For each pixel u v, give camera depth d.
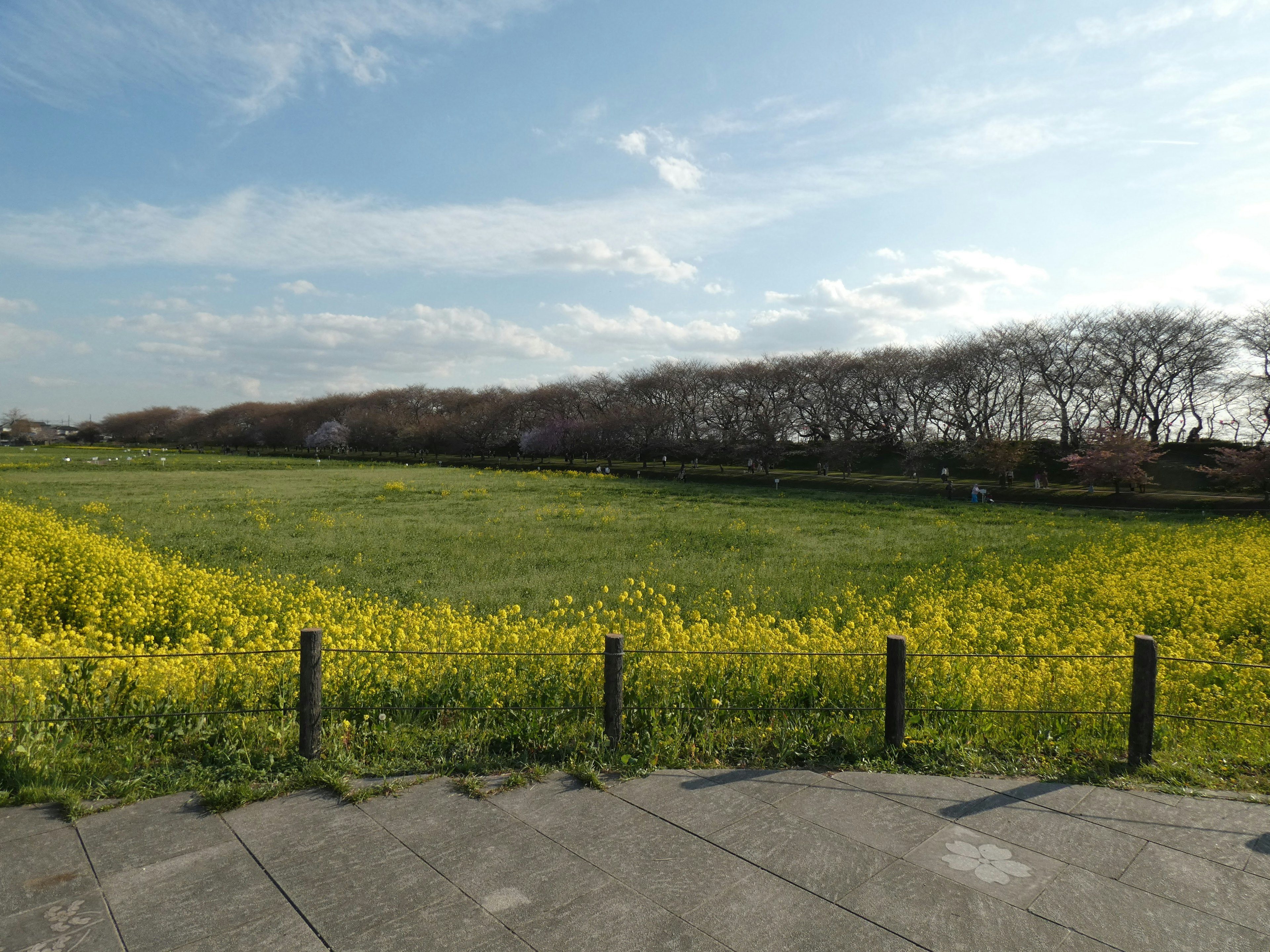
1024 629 11.16
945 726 6.80
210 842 4.75
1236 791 5.68
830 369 70.81
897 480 58.06
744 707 7.04
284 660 7.56
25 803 5.15
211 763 5.81
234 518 27.56
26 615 11.34
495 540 22.59
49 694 6.59
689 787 5.64
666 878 4.41
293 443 127.12
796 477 61.12
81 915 3.99
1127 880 4.44
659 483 56.03
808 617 12.73
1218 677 8.88
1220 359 53.50
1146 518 35.50
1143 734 5.97
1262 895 4.30
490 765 5.88
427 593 14.88
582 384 94.75
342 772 5.70
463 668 7.73
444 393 120.69
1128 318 56.41
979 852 4.75
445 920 3.99
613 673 6.17
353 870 4.46
